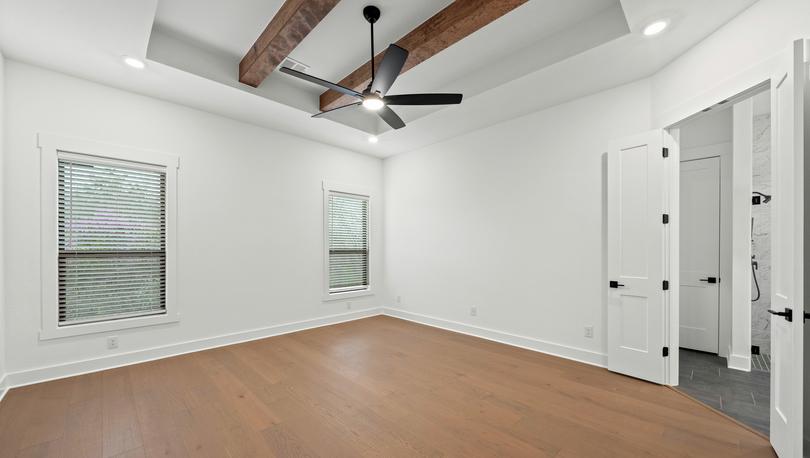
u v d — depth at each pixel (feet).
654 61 8.98
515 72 9.98
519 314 12.73
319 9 7.53
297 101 12.44
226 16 8.68
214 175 12.67
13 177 9.01
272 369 10.37
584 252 11.05
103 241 10.46
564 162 11.56
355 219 17.76
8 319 8.87
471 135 14.57
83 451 6.31
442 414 7.68
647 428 7.09
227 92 11.07
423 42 8.76
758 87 6.73
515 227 12.92
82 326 9.89
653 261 9.30
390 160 18.52
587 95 11.03
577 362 10.96
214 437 6.75
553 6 8.07
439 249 15.81
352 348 12.48
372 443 6.57
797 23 5.95
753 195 12.03
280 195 14.56
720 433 6.89
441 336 14.12
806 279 6.61
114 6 7.12
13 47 8.53
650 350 9.34
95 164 10.34
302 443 6.57
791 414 5.56
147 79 10.19
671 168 9.21
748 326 10.24
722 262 11.50
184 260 11.85
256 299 13.69
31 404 8.02
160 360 11.07
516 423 7.30
